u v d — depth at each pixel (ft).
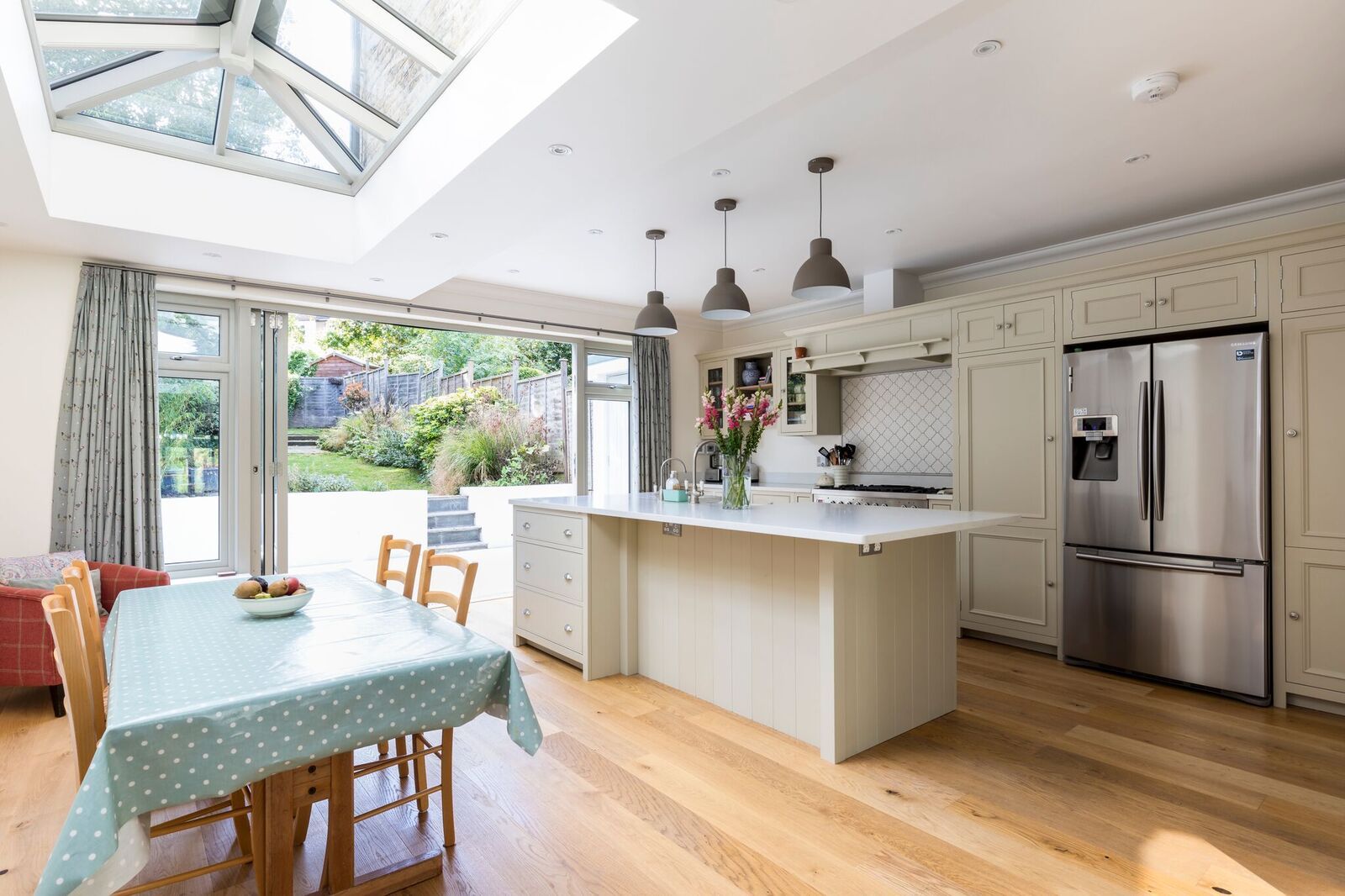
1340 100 8.93
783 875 6.26
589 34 6.75
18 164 8.97
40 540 12.53
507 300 19.01
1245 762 8.58
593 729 9.70
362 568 24.67
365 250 12.91
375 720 5.23
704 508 11.69
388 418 31.32
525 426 33.83
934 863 6.42
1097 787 7.94
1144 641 11.73
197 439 14.71
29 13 8.20
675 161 10.72
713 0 5.84
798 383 19.97
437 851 6.49
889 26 6.23
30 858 6.56
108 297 13.11
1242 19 7.24
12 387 12.35
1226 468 10.86
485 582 21.54
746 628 10.09
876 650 9.14
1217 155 10.58
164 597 8.36
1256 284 10.78
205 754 4.52
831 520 9.14
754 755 8.84
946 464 17.24
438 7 8.46
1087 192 12.03
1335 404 10.09
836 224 13.75
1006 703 10.77
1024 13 7.12
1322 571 10.19
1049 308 13.29
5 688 11.85
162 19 9.32
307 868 6.37
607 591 12.13
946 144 10.16
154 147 11.35
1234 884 6.10
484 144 8.72
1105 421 12.20
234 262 13.34
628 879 6.20
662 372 22.08
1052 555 13.17
